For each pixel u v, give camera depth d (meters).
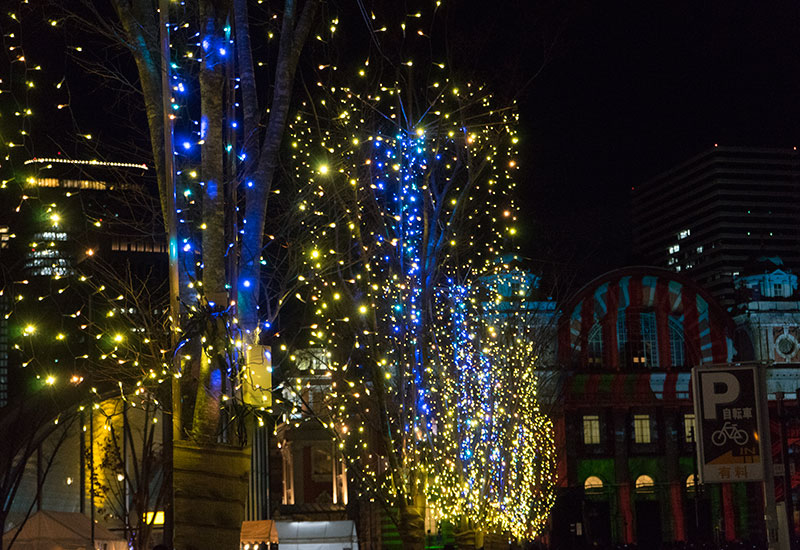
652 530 80.38
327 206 19.44
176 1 12.45
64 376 32.03
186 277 11.70
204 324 11.03
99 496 33.84
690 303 81.12
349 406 25.30
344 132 19.86
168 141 11.57
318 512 70.62
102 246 36.12
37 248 35.34
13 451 30.28
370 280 20.42
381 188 19.77
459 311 31.52
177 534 10.81
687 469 80.31
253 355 11.63
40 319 35.22
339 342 24.30
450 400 28.55
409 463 20.44
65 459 36.47
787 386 81.88
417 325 20.53
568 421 78.69
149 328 17.86
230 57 12.52
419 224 21.22
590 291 77.69
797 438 77.62
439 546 52.47
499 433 34.22
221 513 10.93
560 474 76.75
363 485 24.45
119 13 12.34
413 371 20.69
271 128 12.33
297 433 73.00
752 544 68.38
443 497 30.06
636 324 81.50
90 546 28.66
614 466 79.38
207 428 10.96
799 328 83.50
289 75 12.51
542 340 57.84
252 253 11.99
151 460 29.31
